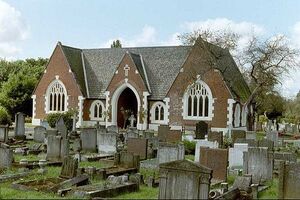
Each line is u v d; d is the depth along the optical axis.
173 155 24.02
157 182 19.55
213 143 26.20
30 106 68.81
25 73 81.19
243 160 22.09
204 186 13.87
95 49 63.94
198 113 53.56
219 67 54.03
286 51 53.50
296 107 82.88
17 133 37.78
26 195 15.84
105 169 21.44
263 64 53.69
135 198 16.56
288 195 16.09
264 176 21.25
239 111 55.31
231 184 20.45
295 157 26.08
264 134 54.34
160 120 55.69
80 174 19.50
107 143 30.19
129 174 21.34
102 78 60.72
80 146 31.12
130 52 58.06
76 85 58.91
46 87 60.69
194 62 53.72
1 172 21.05
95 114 59.50
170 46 60.09
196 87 53.75
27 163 23.05
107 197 16.58
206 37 57.25
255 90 54.41
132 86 56.41
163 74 57.62
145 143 27.36
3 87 69.88
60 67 60.03
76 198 15.59
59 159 25.45
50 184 18.05
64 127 36.91
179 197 14.14
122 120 58.66
